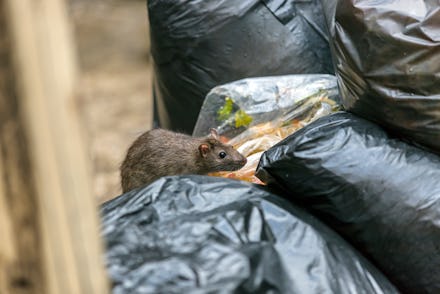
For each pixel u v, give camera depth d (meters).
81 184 3.49
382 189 6.23
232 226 5.45
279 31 10.02
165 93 10.93
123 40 24.83
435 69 6.36
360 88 6.76
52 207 3.41
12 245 3.51
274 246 5.37
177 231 5.32
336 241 5.84
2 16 3.18
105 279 3.72
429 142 6.48
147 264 4.89
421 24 6.45
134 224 5.42
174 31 10.22
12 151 3.35
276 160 6.44
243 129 8.92
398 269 6.30
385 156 6.39
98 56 23.36
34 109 3.29
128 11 27.88
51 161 3.37
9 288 3.61
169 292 4.68
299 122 8.72
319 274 5.34
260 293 4.90
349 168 6.28
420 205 6.20
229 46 10.02
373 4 6.73
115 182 14.59
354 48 6.78
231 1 9.98
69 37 3.38
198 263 4.94
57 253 3.47
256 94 8.89
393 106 6.52
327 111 8.64
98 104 19.31
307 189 6.34
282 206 5.88
